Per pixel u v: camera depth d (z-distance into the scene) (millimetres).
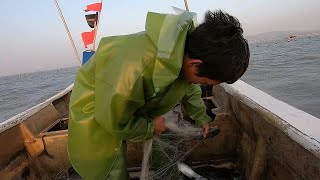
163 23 1151
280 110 1781
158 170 2039
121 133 1242
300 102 11227
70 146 1433
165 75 1135
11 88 42250
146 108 1369
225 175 2229
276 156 1729
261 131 1890
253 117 1993
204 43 1058
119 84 1125
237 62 1053
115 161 1487
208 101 2906
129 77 1128
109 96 1146
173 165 2047
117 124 1207
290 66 24672
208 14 1125
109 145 1392
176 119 2143
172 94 1323
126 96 1131
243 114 2180
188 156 2320
